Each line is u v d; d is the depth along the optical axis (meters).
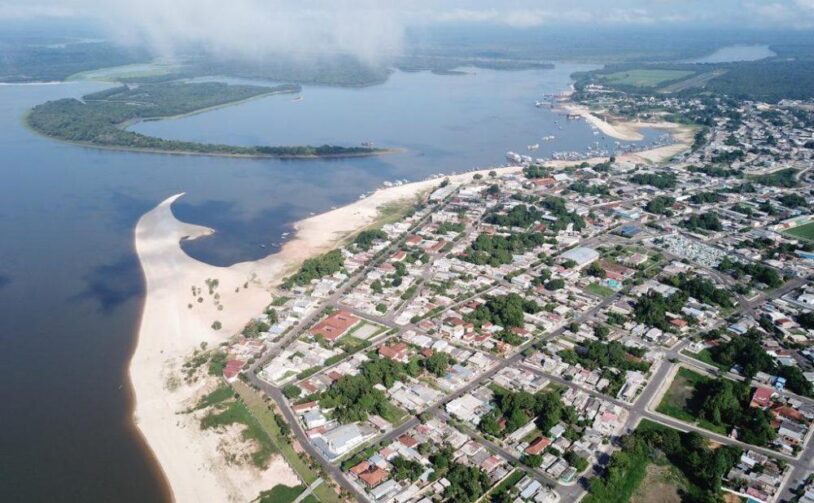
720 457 159.25
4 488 162.75
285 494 158.00
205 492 161.00
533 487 155.88
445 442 173.88
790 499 152.38
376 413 188.75
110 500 159.25
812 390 192.38
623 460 162.25
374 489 156.12
